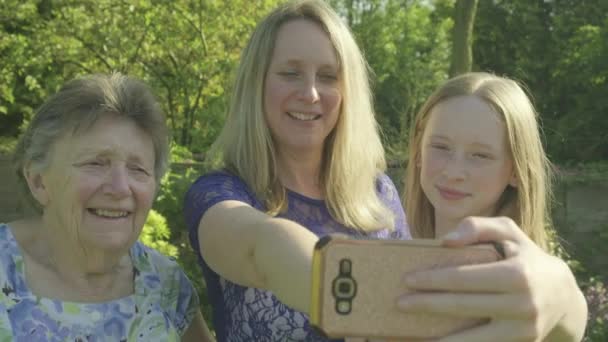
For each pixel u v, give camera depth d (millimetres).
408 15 22484
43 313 1753
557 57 19312
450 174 1921
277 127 2127
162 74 11977
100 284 1878
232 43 11680
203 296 4977
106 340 1809
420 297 897
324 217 2197
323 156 2264
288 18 2143
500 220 979
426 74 20672
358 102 2236
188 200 1868
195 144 11305
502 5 21938
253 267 1389
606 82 15406
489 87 1969
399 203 2492
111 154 1727
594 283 6539
